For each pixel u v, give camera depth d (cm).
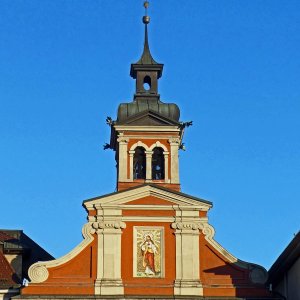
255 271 5372
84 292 5303
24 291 5275
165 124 5906
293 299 5419
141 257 5394
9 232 6481
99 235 5422
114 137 6081
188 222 5459
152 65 6141
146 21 6316
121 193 5475
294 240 4972
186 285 5334
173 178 5822
